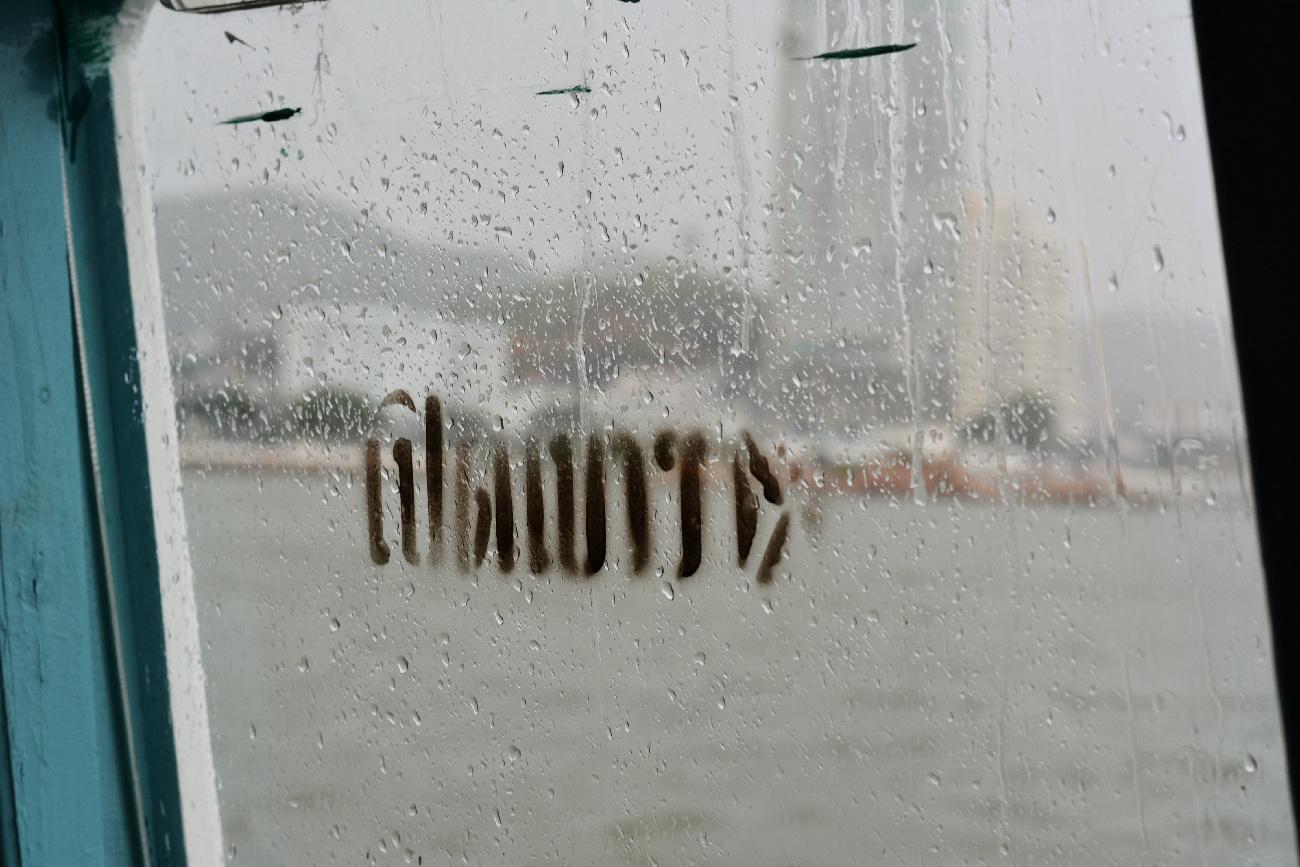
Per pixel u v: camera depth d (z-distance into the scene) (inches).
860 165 42.1
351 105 45.4
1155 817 40.1
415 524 44.8
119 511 47.2
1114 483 40.4
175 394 46.8
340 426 45.6
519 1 44.2
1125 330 40.4
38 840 47.1
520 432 44.2
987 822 41.1
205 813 46.4
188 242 46.6
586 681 43.4
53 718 47.2
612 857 43.2
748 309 42.8
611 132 43.6
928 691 41.5
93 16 46.7
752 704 42.4
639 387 43.3
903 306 41.8
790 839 42.1
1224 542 39.7
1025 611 40.9
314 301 45.7
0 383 47.2
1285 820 39.3
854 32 42.1
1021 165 41.2
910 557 41.6
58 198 47.3
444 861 44.4
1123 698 40.3
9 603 47.3
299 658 45.7
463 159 44.5
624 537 43.2
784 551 42.3
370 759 45.1
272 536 45.9
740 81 42.9
